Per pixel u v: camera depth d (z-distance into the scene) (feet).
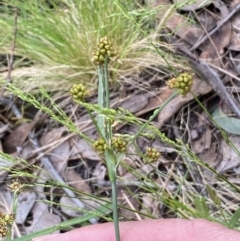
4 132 1.07
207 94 1.02
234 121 0.97
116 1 0.78
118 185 0.97
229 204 0.93
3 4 1.23
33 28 1.08
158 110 0.57
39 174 1.02
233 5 1.09
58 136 1.05
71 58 1.09
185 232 0.71
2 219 0.63
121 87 1.07
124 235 0.73
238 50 1.05
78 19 1.10
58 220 0.97
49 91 1.10
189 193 0.95
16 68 1.12
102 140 0.54
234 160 0.96
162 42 1.07
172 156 0.99
